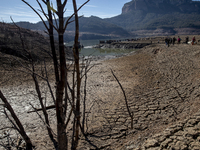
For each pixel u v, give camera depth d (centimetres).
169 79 1023
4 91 966
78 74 192
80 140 436
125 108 648
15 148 417
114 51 3894
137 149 337
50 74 1368
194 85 702
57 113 178
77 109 214
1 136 484
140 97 769
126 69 1600
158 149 310
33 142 440
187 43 2806
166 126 414
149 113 561
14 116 329
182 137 317
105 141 424
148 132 420
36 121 598
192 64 1160
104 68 1698
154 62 1692
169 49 2172
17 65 1418
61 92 170
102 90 974
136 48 4484
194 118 372
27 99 840
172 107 567
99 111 644
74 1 151
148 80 1124
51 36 190
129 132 457
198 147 277
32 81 1179
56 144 417
